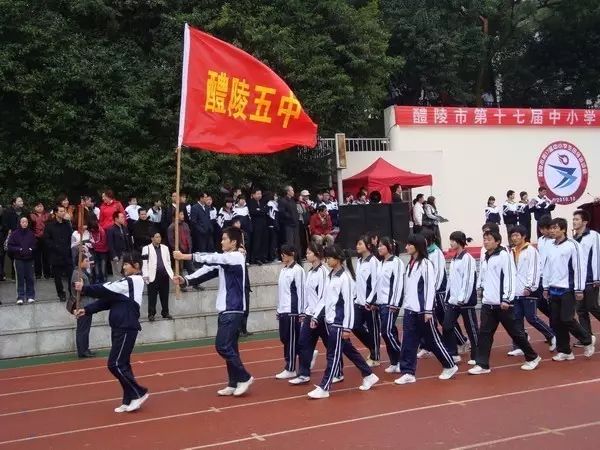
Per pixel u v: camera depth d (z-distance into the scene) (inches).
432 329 352.2
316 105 781.9
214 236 624.1
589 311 409.4
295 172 856.9
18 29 710.5
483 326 371.2
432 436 255.8
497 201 959.0
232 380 341.7
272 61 763.4
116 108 721.6
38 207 588.4
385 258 389.4
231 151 380.8
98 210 598.5
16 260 516.1
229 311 334.3
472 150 949.8
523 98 1256.2
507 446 240.8
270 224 639.1
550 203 838.5
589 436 249.1
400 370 357.4
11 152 720.3
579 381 340.8
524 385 336.2
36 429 298.5
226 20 743.1
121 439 273.3
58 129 727.7
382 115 1080.2
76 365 461.4
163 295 534.0
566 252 389.4
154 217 616.7
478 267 414.6
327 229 669.9
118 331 309.0
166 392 360.5
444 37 1042.7
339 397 326.3
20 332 494.3
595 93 1227.2
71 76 722.2
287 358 379.2
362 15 875.4
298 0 813.9
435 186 909.8
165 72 761.6
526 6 1102.4
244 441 261.0
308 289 359.3
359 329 399.9
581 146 1010.7
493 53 1133.1
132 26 821.9
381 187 745.0
